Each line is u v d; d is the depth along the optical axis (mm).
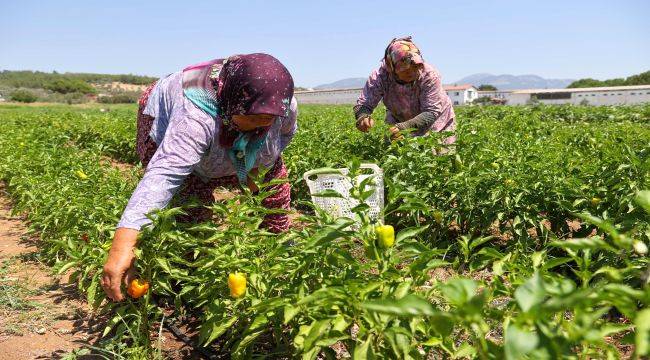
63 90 132875
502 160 5508
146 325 3408
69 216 4809
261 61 3129
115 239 2924
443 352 2701
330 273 2941
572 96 99938
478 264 2533
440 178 5102
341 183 5223
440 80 6195
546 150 6539
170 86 3529
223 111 3240
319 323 2238
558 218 4898
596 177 4910
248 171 3797
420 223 5668
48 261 5152
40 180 6605
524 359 1834
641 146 6629
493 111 21500
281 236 3193
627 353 3365
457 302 1533
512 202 4859
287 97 3164
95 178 5961
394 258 2453
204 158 3613
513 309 2146
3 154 9750
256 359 3234
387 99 6512
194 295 3930
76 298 4449
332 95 114875
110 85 173750
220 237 3170
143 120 3836
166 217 2969
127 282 3031
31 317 4066
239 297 2871
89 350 3549
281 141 4125
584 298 1441
